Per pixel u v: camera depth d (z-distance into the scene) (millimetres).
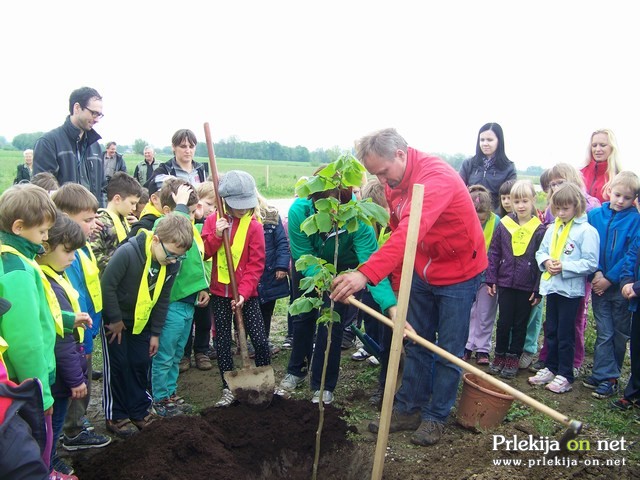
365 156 3604
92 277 3689
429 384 4188
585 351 5883
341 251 4434
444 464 3529
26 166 12836
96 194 5648
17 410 2281
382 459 3055
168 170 6152
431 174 3580
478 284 3951
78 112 5250
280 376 5312
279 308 7852
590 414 4391
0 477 2195
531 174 31750
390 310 4168
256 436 3801
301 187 3066
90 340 3730
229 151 65062
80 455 3668
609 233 4738
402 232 3234
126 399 4031
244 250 4566
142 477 3172
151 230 4551
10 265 2691
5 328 2621
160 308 4055
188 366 5473
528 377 5238
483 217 5316
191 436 3500
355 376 5207
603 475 3314
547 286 4840
